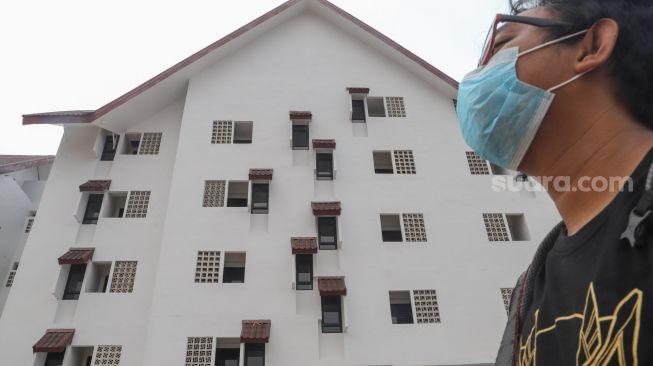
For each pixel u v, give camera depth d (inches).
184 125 759.1
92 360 607.2
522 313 64.0
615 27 50.4
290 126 773.9
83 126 788.0
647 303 36.7
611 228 43.9
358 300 637.9
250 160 740.7
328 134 781.3
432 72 819.4
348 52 866.8
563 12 56.0
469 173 759.1
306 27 889.5
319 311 621.0
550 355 50.2
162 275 631.8
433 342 614.9
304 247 645.9
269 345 594.2
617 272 40.5
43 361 613.0
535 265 63.8
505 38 65.5
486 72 66.2
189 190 703.7
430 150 778.8
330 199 720.3
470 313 640.4
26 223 920.3
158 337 589.6
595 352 40.4
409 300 666.8
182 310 609.9
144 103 788.6
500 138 61.9
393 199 727.7
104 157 783.7
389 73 852.0
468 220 715.4
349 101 802.8
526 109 57.2
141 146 783.7
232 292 626.5
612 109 50.5
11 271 852.0
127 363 609.0
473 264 677.9
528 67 58.0
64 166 759.1
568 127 53.8
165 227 667.4
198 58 796.0
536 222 719.7
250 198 691.4
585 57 52.6
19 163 895.1
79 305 637.9
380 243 684.7
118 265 678.5
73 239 695.1
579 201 52.4
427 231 703.7
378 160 796.0
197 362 579.8
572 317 46.5
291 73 835.4
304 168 740.0
